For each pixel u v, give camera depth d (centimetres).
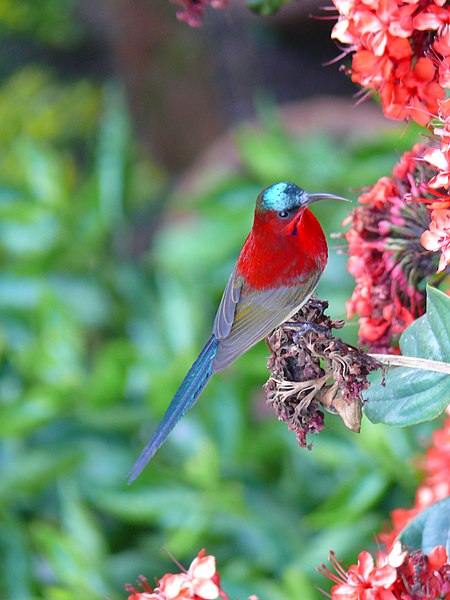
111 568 274
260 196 241
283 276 241
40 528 274
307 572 267
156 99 562
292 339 236
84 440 287
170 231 386
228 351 242
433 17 236
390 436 268
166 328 302
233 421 280
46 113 579
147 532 295
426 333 237
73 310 334
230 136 447
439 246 235
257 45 562
